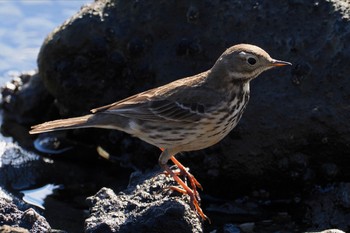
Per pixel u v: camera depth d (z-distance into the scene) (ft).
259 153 46.91
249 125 46.70
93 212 41.09
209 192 48.73
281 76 46.70
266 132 46.55
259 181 47.73
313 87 46.19
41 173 51.34
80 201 48.39
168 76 49.67
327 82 45.96
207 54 48.93
